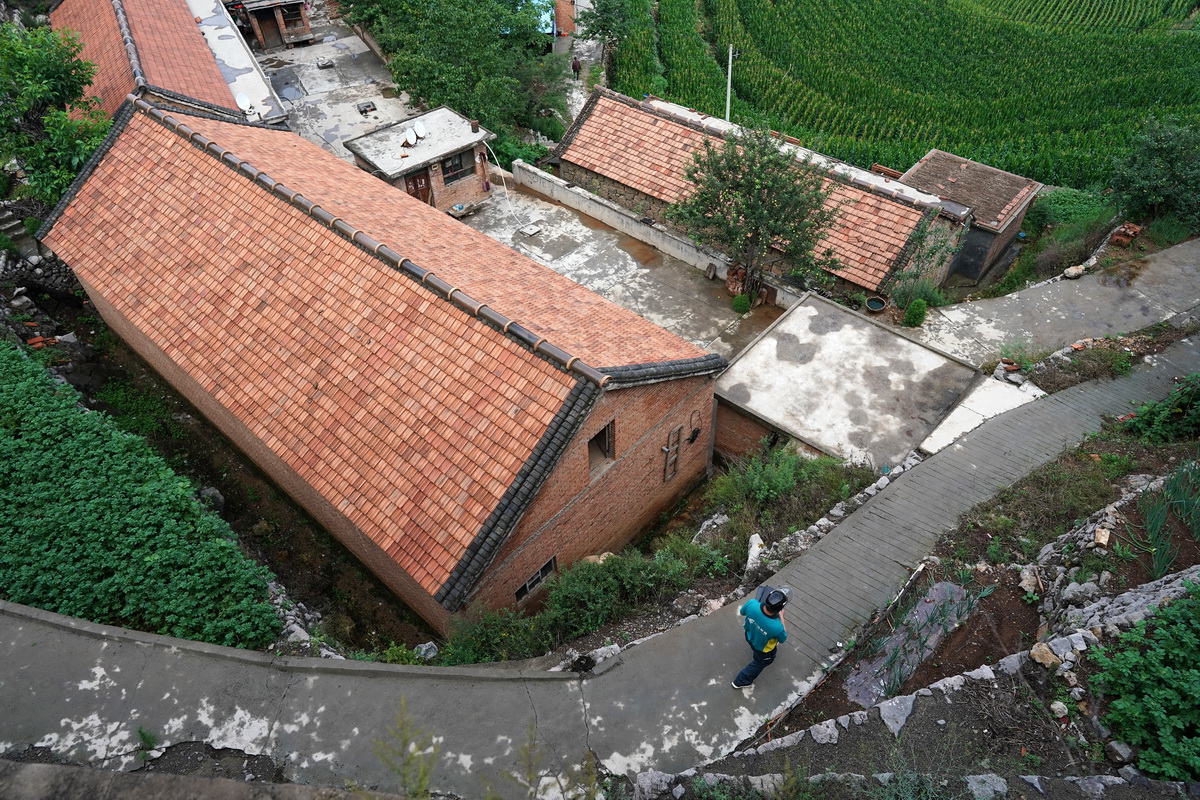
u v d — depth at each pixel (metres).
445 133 25.27
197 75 25.75
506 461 12.45
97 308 20.88
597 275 23.86
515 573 13.34
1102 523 11.64
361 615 15.13
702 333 21.70
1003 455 14.95
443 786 9.73
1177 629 9.10
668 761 9.87
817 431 16.81
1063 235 24.39
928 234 22.25
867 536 13.02
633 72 42.09
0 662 11.06
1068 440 15.36
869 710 9.58
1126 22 53.06
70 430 14.55
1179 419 15.25
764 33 50.00
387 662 12.05
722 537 14.02
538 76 34.84
